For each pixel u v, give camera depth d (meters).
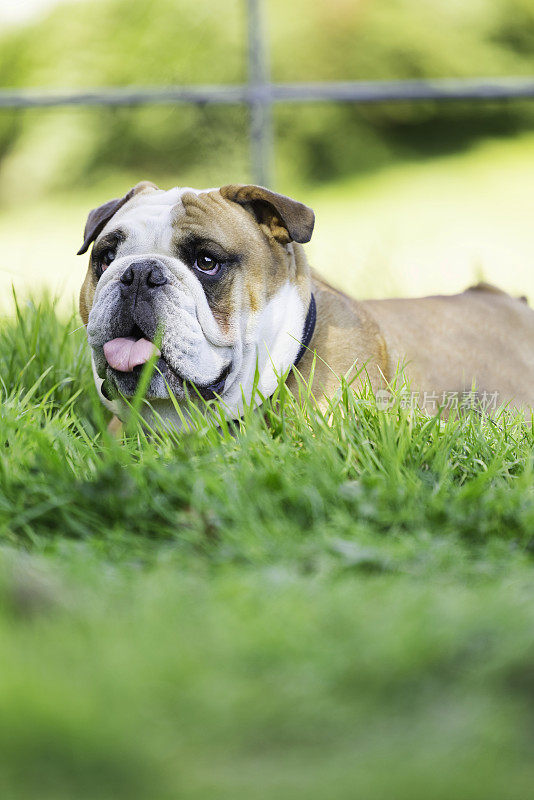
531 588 3.81
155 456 5.26
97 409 5.19
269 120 11.18
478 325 7.68
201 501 4.55
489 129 34.22
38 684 2.80
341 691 3.06
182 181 31.59
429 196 30.42
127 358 5.58
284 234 6.13
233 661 3.17
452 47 33.47
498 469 5.21
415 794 2.53
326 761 2.73
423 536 4.31
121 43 32.81
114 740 2.65
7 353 7.34
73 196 32.06
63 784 2.59
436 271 21.92
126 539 4.39
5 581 3.52
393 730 2.88
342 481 4.87
